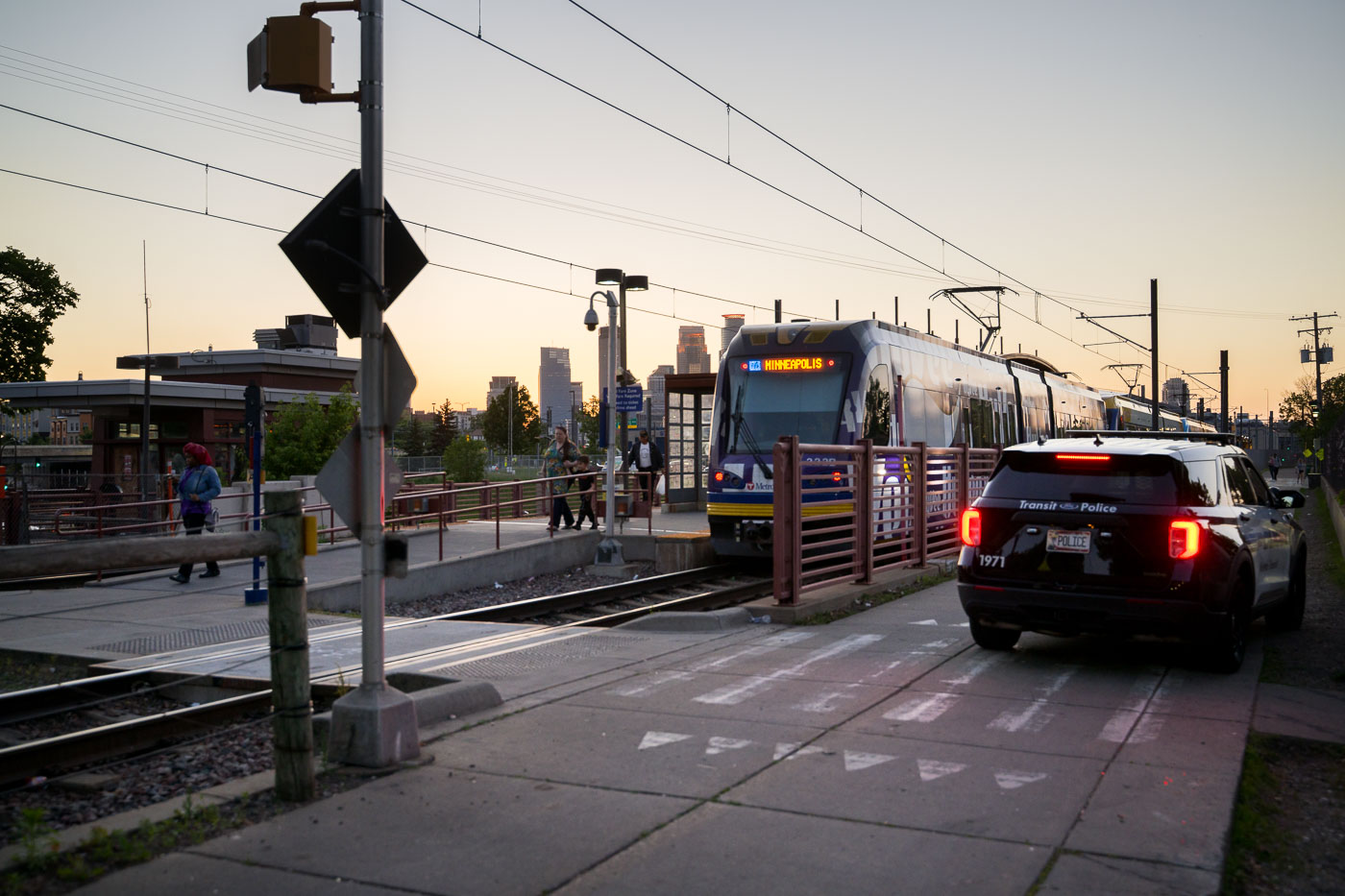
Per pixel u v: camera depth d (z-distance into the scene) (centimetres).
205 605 1356
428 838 471
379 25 603
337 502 591
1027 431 2761
